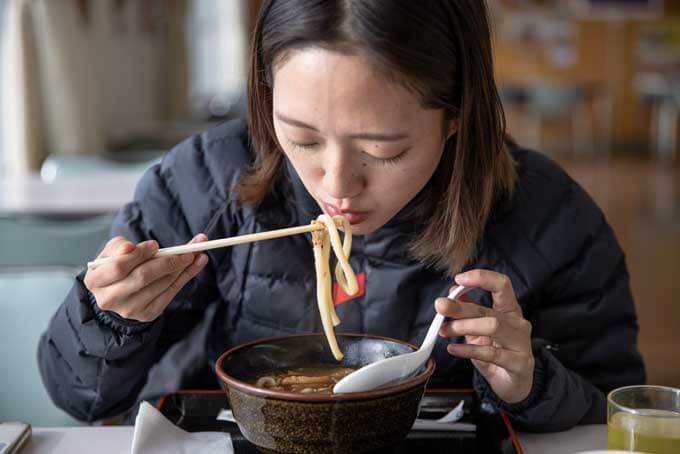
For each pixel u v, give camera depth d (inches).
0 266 87.1
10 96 168.9
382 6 33.7
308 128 35.7
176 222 52.1
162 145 206.8
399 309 49.3
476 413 43.8
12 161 171.3
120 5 248.4
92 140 180.9
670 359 127.3
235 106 238.7
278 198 50.8
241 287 51.6
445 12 36.9
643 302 158.6
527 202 50.6
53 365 48.2
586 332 50.9
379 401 33.1
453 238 44.2
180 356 53.8
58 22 172.6
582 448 41.8
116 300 38.8
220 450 38.5
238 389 34.1
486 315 38.2
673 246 206.1
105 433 41.6
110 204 99.7
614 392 37.4
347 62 33.8
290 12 34.9
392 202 38.3
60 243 87.3
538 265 49.4
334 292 50.3
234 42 352.5
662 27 425.4
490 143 42.3
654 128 428.8
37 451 39.4
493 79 41.6
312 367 41.4
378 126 34.8
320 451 33.8
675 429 34.5
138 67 267.1
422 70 34.9
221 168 52.2
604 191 290.4
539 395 42.4
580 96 387.5
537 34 429.7
